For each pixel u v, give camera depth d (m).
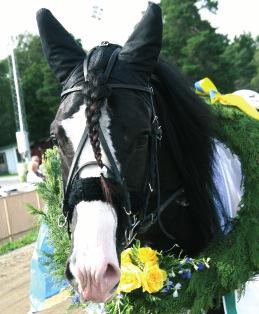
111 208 1.45
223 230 2.04
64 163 1.61
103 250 1.35
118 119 1.54
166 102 2.00
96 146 1.47
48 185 2.37
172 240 2.10
